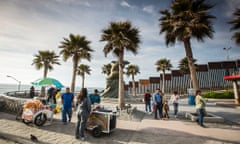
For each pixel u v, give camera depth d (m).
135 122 7.39
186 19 10.55
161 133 5.62
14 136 4.96
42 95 19.64
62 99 6.83
